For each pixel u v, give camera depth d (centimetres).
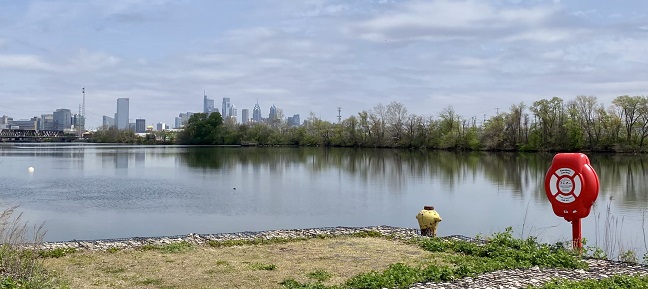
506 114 9725
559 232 2453
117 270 1322
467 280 1127
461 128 10438
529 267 1272
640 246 2108
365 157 8694
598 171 5722
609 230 2361
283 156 9088
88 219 2781
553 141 8900
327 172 5897
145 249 1580
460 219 2878
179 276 1262
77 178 5053
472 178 5194
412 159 8100
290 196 3775
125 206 3259
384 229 1967
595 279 1139
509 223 2747
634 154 8006
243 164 7169
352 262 1412
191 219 2811
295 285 1161
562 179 1491
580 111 8706
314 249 1596
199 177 5238
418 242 1688
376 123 12119
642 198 3694
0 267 1207
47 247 1576
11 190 4034
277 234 1845
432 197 3772
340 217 2902
